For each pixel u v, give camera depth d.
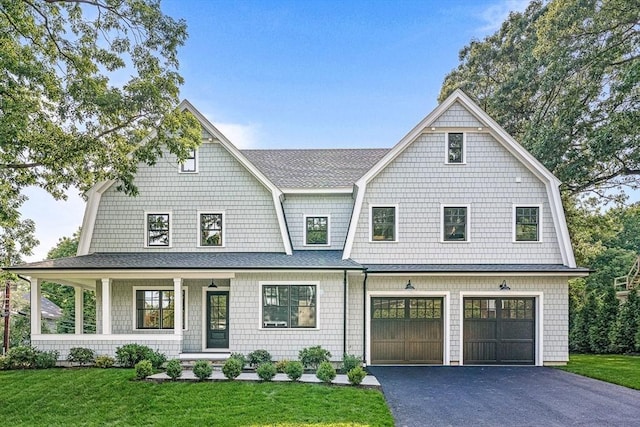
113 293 16.31
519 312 15.70
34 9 12.88
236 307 14.89
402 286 15.63
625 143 18.36
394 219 16.23
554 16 20.67
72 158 12.84
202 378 11.73
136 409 9.56
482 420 8.98
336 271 14.69
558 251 16.09
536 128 21.78
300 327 14.84
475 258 16.09
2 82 11.55
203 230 16.83
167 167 16.94
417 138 16.48
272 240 16.73
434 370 14.41
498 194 16.28
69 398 10.45
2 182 13.80
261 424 8.47
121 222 16.80
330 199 17.56
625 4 18.12
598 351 20.89
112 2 12.86
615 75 19.53
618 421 8.98
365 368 14.72
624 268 36.25
